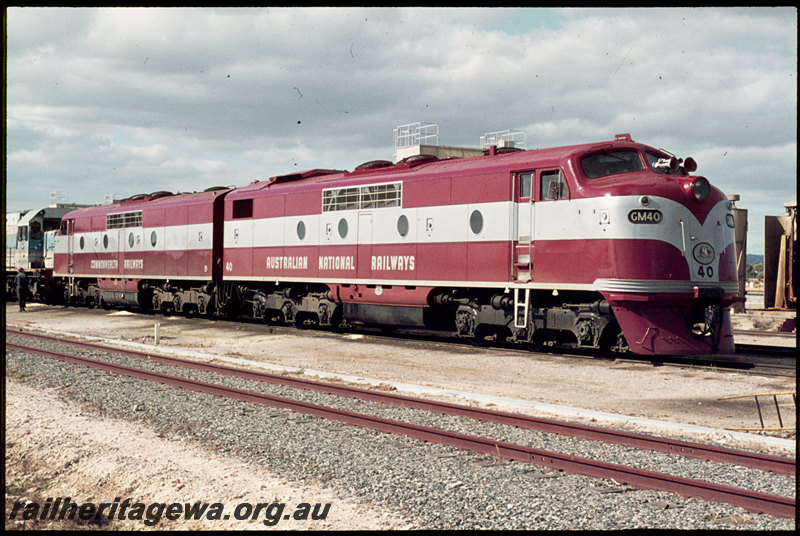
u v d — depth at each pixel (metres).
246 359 17.31
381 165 20.69
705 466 7.89
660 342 14.43
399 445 8.73
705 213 14.73
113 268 31.88
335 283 20.84
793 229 25.58
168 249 28.28
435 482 7.34
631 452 8.46
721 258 14.93
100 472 8.05
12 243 41.47
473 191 17.06
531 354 16.88
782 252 25.94
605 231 14.48
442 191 17.78
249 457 8.44
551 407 11.09
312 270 21.62
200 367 15.37
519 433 9.45
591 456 8.37
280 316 25.42
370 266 19.66
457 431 9.62
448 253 17.59
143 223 29.88
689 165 15.50
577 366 15.10
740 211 28.03
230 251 25.22
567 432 9.33
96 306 34.75
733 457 7.95
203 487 7.32
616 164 15.38
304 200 22.00
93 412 11.07
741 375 13.89
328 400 11.77
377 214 19.47
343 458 8.24
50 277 37.41
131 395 12.14
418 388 12.86
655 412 11.03
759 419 10.53
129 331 24.06
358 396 11.98
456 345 18.91
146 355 17.03
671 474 7.64
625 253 14.30
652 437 8.64
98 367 15.23
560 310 15.80
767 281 26.20
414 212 18.44
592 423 10.27
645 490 7.01
